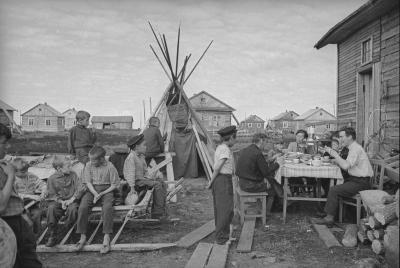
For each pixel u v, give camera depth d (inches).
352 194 253.8
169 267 195.3
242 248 217.5
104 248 216.2
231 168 229.0
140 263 201.2
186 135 487.2
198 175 497.7
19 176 243.0
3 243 138.3
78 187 231.5
